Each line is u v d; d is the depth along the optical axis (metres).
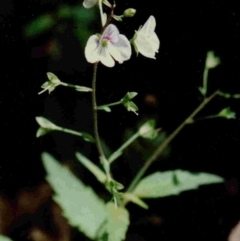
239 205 0.19
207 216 0.20
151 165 0.20
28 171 0.21
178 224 0.20
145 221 0.20
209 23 0.20
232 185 0.20
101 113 0.21
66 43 0.21
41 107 0.21
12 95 0.22
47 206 0.20
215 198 0.20
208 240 0.19
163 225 0.20
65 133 0.21
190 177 0.14
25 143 0.21
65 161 0.21
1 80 0.22
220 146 0.20
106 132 0.21
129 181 0.20
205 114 0.20
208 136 0.20
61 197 0.14
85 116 0.21
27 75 0.21
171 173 0.14
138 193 0.14
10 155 0.21
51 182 0.14
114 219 0.13
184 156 0.20
